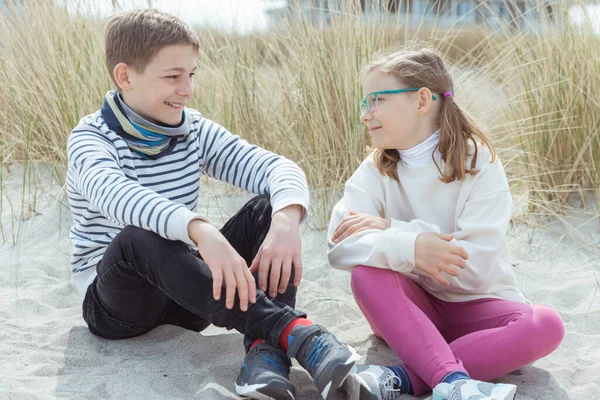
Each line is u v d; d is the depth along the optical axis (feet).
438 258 5.49
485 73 11.64
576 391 5.47
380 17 10.93
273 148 10.68
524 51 10.98
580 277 8.00
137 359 5.74
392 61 6.09
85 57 11.02
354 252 5.71
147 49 5.71
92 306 5.94
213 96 11.31
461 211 6.06
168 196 6.02
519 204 9.91
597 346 6.31
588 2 10.55
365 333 6.57
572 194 10.16
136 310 5.74
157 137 5.97
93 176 5.46
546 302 7.46
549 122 10.11
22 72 11.11
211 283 5.08
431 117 6.14
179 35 5.79
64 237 9.00
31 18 11.44
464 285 5.85
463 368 5.11
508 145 10.68
